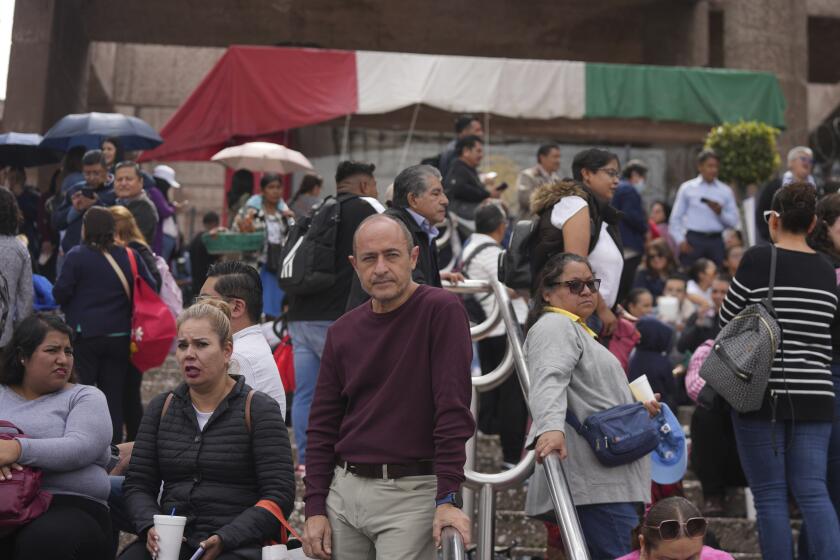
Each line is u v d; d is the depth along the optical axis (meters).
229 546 4.18
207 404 4.49
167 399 4.53
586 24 23.92
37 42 20.19
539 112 16.94
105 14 23.11
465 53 24.72
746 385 5.11
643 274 11.17
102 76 25.91
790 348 5.18
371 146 18.36
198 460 4.38
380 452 3.88
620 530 4.55
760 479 5.20
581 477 4.54
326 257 6.28
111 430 4.75
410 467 3.87
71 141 12.12
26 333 4.72
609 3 23.31
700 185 12.50
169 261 11.29
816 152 25.03
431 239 5.66
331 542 3.96
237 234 10.23
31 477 4.41
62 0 21.09
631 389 4.94
